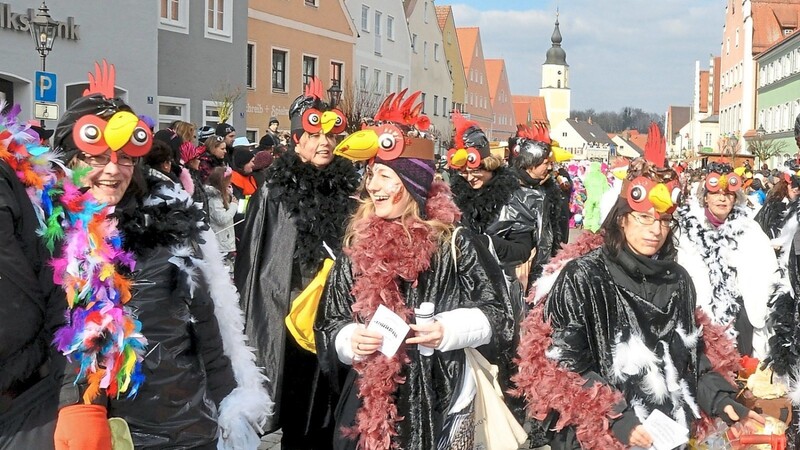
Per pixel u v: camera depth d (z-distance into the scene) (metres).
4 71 15.41
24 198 2.36
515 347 3.22
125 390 2.56
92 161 2.64
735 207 5.01
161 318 2.70
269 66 27.89
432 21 50.31
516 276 5.57
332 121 4.47
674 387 2.97
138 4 18.34
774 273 4.85
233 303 3.07
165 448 2.70
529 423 4.52
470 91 68.50
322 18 31.12
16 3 15.53
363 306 3.10
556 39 128.88
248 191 8.80
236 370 3.05
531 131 6.30
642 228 2.99
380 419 2.98
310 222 4.40
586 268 3.04
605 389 2.91
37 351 2.40
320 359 3.26
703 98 82.19
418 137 3.21
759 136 43.94
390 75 42.06
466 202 5.70
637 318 3.00
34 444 2.39
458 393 3.10
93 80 2.94
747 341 4.98
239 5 23.23
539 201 5.80
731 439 3.18
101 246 2.52
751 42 57.75
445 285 3.17
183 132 7.41
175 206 2.86
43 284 2.42
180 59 21.16
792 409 4.01
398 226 3.19
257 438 3.08
